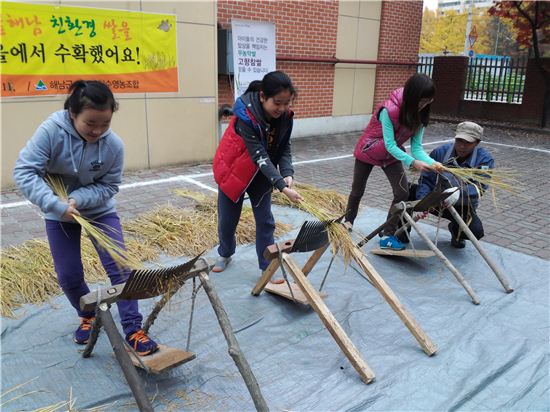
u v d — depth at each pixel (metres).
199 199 5.45
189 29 7.13
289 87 2.91
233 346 2.23
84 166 2.43
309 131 10.77
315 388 2.59
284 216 5.32
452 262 4.28
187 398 2.50
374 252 4.35
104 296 2.16
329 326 2.73
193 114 7.52
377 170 7.82
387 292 3.04
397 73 12.19
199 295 3.55
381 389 2.58
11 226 4.75
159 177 6.83
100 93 2.16
